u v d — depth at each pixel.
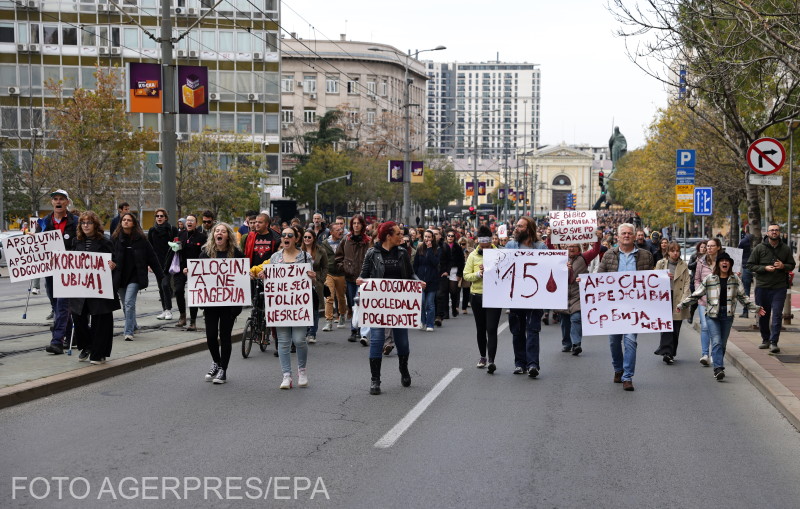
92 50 62.44
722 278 12.39
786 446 8.35
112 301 11.80
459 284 21.75
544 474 7.14
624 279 11.80
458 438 8.39
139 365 12.44
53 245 13.46
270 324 11.07
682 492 6.73
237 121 65.94
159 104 19.61
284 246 11.17
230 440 8.15
